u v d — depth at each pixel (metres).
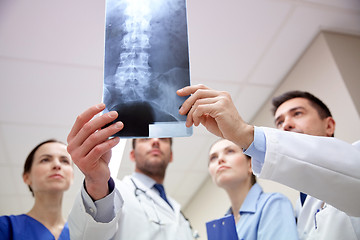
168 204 1.29
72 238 0.74
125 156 2.24
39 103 1.98
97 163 0.64
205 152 2.66
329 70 1.76
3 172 2.49
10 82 1.83
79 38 1.67
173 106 0.63
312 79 1.86
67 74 1.83
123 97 0.63
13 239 1.03
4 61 1.73
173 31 0.70
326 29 1.84
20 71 1.78
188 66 0.67
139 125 0.61
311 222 0.96
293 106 1.33
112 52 0.68
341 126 1.64
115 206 0.78
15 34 1.61
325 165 0.63
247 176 1.35
